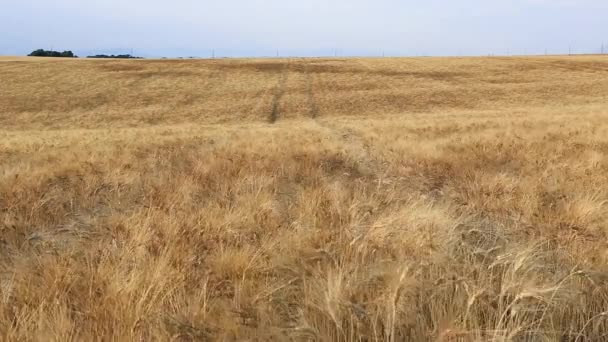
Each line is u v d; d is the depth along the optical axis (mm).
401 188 5730
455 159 8156
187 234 3561
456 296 2295
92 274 2684
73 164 8094
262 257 3078
